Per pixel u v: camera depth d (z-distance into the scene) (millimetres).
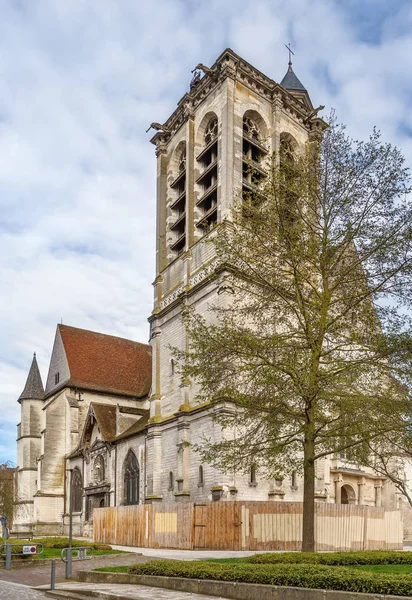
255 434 27625
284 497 43812
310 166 27516
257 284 27500
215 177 51344
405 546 44344
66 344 74312
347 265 26516
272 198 27125
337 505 36562
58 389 71812
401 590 14125
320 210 27312
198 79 54969
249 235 27578
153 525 38781
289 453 26531
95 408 64938
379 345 24438
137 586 20891
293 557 22328
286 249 26359
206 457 27453
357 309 26078
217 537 34750
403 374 24297
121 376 74438
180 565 20766
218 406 41062
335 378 24141
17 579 25406
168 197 58031
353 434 23625
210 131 54062
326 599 15070
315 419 24984
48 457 69062
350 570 16641
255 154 53281
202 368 25875
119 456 59938
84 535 63156
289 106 55031
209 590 18172
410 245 25016
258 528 34500
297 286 26109
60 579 24891
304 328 25641
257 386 25578
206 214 50438
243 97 51812
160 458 50469
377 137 26516
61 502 68562
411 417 24406
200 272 48969
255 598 16766
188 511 36375
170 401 50406
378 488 53375
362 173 26328
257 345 24938
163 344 53312
